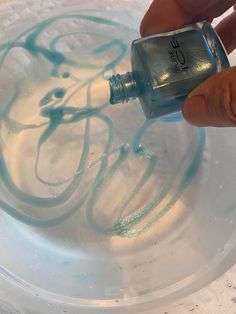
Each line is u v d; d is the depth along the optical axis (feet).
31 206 0.51
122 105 0.57
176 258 0.48
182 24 0.45
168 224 0.52
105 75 0.60
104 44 0.60
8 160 0.54
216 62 0.39
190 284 0.44
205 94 0.35
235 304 0.42
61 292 0.43
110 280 0.46
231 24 0.48
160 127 0.57
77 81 0.59
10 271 0.43
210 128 0.56
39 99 0.58
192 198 0.53
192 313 0.42
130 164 0.54
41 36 0.57
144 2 0.58
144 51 0.38
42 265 0.46
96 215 0.52
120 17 0.58
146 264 0.48
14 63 0.57
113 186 0.53
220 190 0.52
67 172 0.53
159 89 0.38
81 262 0.48
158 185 0.54
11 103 0.57
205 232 0.49
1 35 0.55
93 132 0.56
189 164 0.55
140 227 0.51
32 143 0.55
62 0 0.56
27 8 0.56
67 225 0.51
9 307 0.40
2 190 0.52
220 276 0.44
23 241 0.48
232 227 0.47
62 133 0.55
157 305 0.42
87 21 0.58
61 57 0.59
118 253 0.49
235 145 0.53
